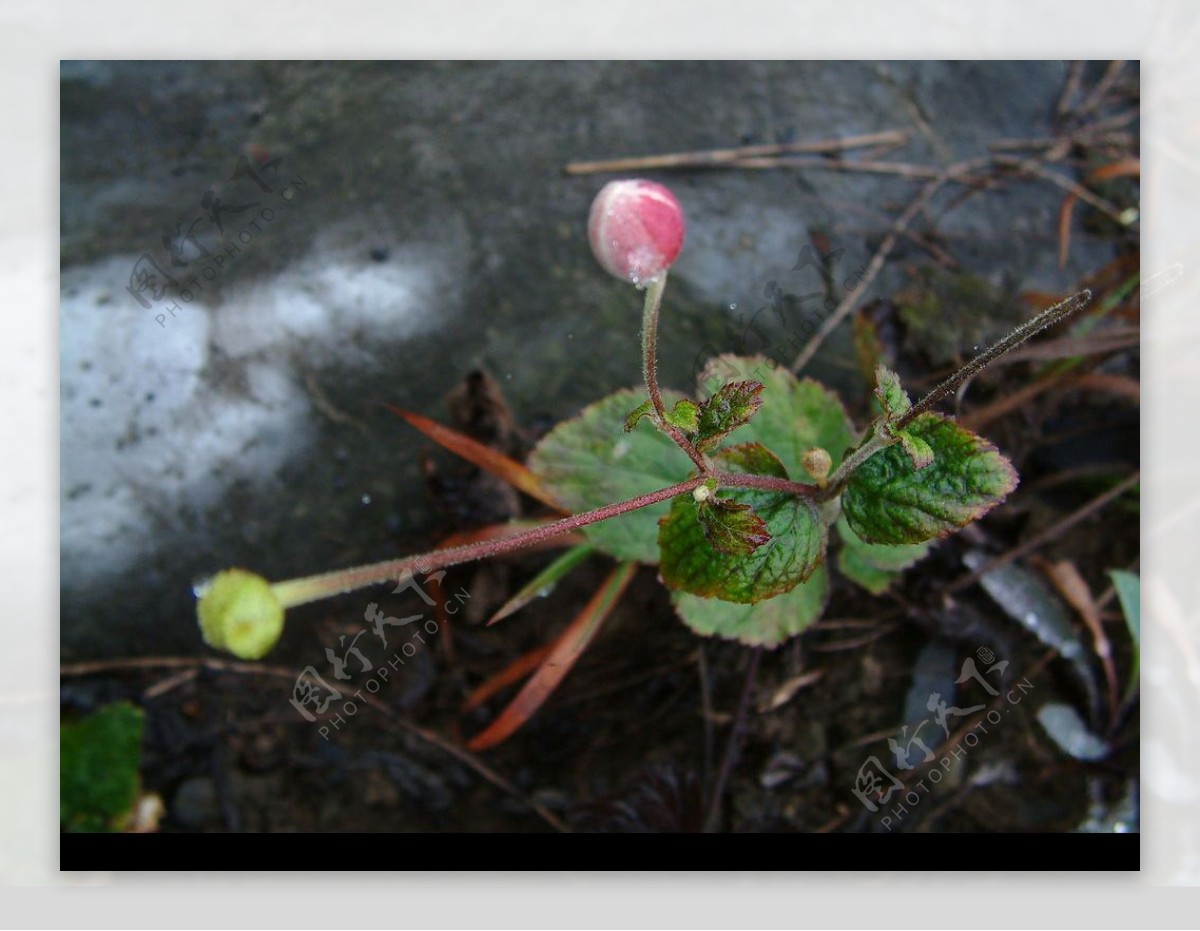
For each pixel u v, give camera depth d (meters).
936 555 0.25
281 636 0.24
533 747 0.24
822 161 0.28
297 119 0.28
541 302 0.26
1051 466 0.26
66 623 0.24
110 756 0.23
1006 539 0.25
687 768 0.24
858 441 0.22
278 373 0.26
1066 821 0.23
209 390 0.25
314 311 0.26
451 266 0.26
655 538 0.23
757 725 0.24
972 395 0.26
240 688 0.24
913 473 0.18
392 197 0.27
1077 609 0.25
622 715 0.24
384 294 0.26
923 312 0.26
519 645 0.24
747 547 0.18
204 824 0.23
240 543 0.25
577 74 0.28
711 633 0.22
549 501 0.23
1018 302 0.27
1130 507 0.26
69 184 0.27
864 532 0.19
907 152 0.28
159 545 0.25
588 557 0.25
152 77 0.28
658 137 0.28
